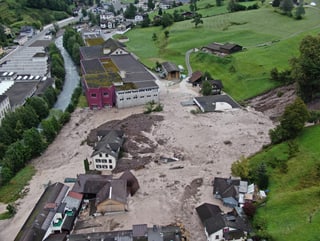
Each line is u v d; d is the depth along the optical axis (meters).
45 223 64.31
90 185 75.00
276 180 73.81
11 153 88.00
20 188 81.12
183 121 108.44
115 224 67.44
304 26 183.38
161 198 74.25
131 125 107.12
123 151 92.56
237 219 63.56
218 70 146.62
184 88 136.00
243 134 98.62
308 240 56.16
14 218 71.44
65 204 70.00
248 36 178.75
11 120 102.69
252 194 70.25
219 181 75.00
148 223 67.19
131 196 75.19
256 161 82.06
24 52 189.00
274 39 169.25
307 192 65.94
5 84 137.75
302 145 81.50
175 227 62.25
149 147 94.50
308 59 103.19
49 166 89.50
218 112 113.38
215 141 95.94
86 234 61.50
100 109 122.00
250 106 117.12
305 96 107.31
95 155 84.00
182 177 81.12
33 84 137.38
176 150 92.75
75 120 114.81
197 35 191.75
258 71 134.75
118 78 127.88
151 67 159.62
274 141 87.62
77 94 132.50
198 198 73.69
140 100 123.12
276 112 109.38
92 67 140.75
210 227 61.53
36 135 93.75
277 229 60.50
